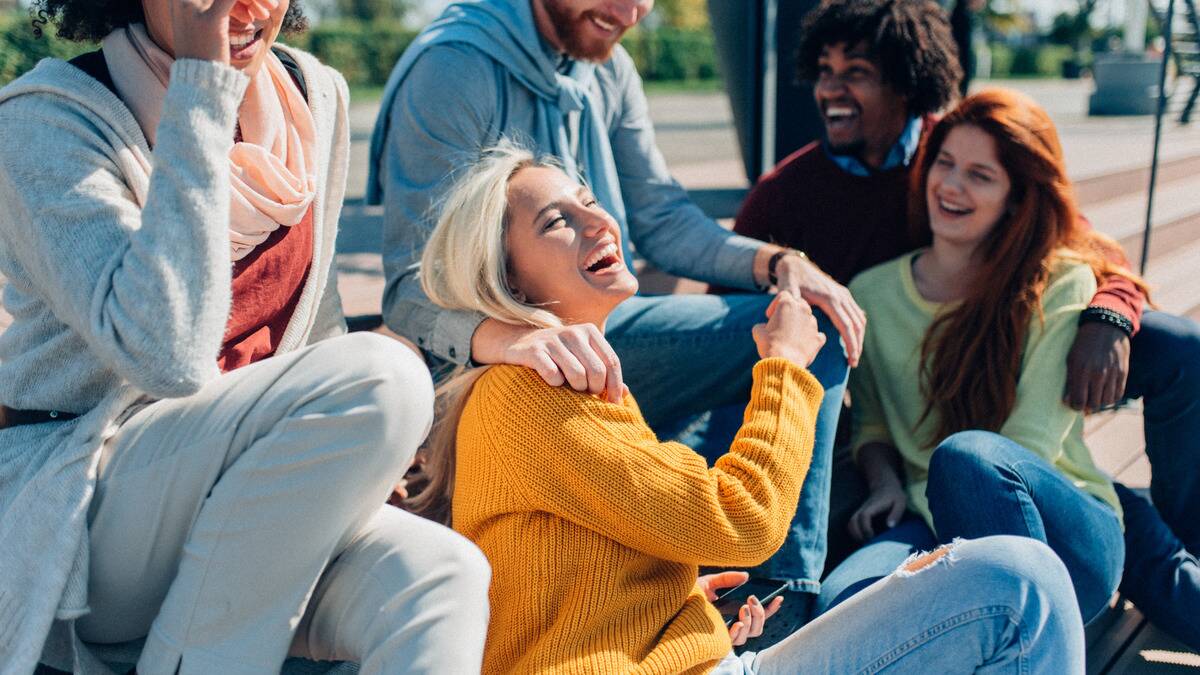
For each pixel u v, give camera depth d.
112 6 1.43
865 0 2.65
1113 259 2.49
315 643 1.44
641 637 1.39
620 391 1.48
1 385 1.39
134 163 1.38
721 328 2.33
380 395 1.29
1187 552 2.28
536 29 2.35
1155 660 2.19
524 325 1.64
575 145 2.44
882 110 2.69
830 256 2.80
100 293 1.25
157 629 1.33
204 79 1.25
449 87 2.24
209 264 1.25
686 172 6.38
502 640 1.41
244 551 1.30
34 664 1.27
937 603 1.50
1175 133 9.47
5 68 2.62
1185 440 2.33
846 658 1.54
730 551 1.45
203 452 1.31
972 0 3.39
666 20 30.42
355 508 1.33
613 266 1.64
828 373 2.16
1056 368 2.27
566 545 1.41
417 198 2.22
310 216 1.65
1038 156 2.28
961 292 2.42
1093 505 2.08
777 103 4.91
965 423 2.34
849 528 2.34
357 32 18.56
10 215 1.32
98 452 1.34
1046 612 1.48
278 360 1.35
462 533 1.51
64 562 1.29
